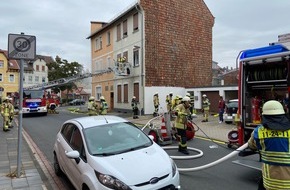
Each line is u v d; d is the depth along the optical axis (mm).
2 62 63000
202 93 27531
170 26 28859
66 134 7039
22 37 7117
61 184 6949
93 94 39625
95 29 39250
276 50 6805
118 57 32219
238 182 6836
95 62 39000
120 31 31625
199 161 8898
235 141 10555
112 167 5020
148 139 6355
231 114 17938
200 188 6480
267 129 3633
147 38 27250
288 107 6324
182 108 10086
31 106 27578
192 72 30406
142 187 4738
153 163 5207
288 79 6426
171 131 11797
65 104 65000
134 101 23953
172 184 5051
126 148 5797
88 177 5074
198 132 14836
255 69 7355
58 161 7297
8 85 63469
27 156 9883
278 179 3537
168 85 28422
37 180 7055
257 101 7473
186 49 30016
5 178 7230
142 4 27031
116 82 32625
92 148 5676
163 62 28203
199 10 31344
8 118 17094
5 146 11852
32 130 17375
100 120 6754
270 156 3592
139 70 27656
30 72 72500
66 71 69438
